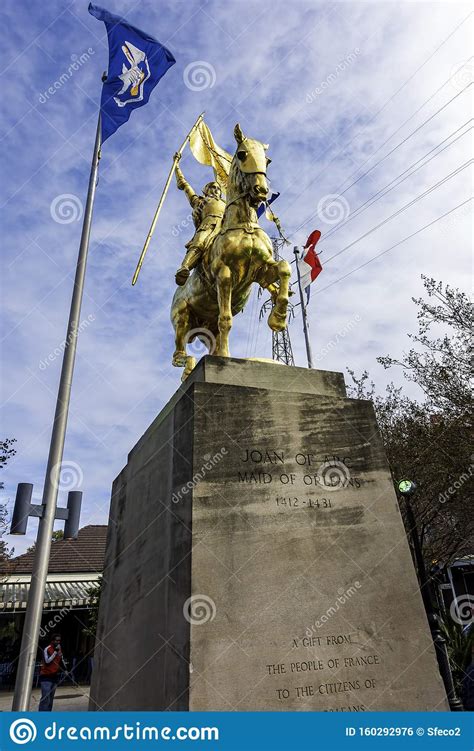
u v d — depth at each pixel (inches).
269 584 150.8
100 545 903.7
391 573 164.6
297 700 137.6
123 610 211.6
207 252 239.0
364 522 170.6
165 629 157.6
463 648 395.9
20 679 237.5
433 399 568.1
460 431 532.1
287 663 141.3
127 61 424.2
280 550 157.0
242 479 164.1
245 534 155.8
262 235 226.4
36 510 270.1
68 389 303.0
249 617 144.3
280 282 222.4
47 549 264.8
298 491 168.4
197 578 144.8
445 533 641.6
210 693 132.3
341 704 140.6
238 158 225.5
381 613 157.2
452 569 868.6
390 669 149.6
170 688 144.7
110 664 218.2
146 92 425.1
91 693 240.4
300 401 184.9
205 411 171.3
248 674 136.9
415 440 571.5
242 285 233.1
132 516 225.0
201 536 150.9
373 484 178.9
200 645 136.5
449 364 557.9
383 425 639.1
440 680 152.3
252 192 216.1
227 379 186.9
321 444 179.9
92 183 381.4
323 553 161.0
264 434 174.4
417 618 159.6
